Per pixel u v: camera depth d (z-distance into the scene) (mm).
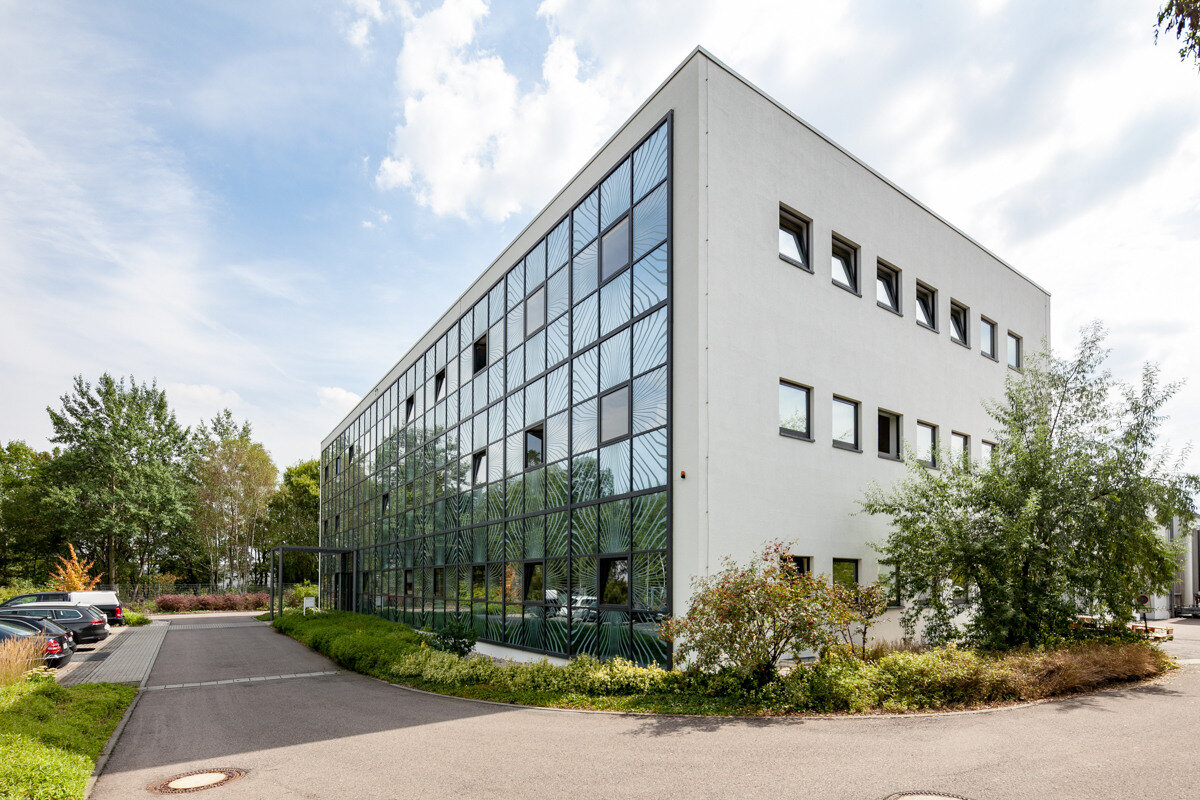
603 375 14367
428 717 9758
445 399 24141
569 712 9523
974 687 8922
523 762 7062
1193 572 33406
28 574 49000
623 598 13125
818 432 13570
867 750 6871
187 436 53406
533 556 16703
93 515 46000
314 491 62188
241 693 13008
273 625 30938
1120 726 7656
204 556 54656
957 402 17438
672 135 12742
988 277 19250
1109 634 12203
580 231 15812
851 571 14062
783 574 9953
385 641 16172
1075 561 11648
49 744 7574
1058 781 5781
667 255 12539
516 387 18547
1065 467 11844
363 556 34531
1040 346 20906
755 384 12445
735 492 11820
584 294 15422
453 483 22672
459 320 23312
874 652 11586
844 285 14656
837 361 14195
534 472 17047
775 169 13398
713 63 12562
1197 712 8336
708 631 9680
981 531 11727
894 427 15711
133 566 53500
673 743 7492
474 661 12977
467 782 6473
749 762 6641
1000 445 13164
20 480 52781
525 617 16875
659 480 12258
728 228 12367
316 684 13945
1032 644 11227
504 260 19984
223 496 53531
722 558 11445
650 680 10328
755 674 9562
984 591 11797
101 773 7426
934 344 16969
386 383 32031
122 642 24188
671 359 12211
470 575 20594
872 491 14539
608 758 7039
